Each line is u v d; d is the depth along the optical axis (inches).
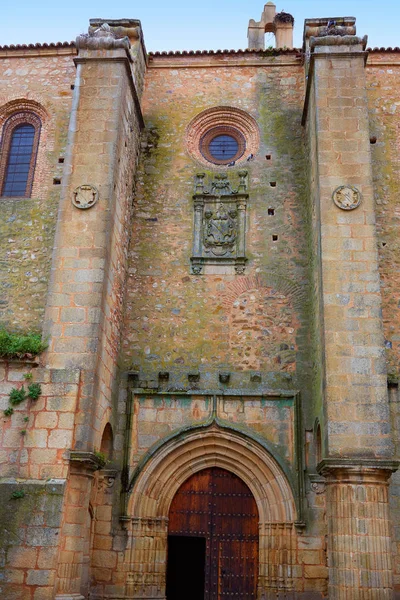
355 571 393.1
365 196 487.5
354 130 508.7
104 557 476.1
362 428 424.8
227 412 511.2
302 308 545.3
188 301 556.4
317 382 488.4
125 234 555.8
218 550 491.2
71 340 453.4
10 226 573.3
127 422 510.9
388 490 420.8
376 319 452.4
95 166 505.0
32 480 415.5
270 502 487.8
